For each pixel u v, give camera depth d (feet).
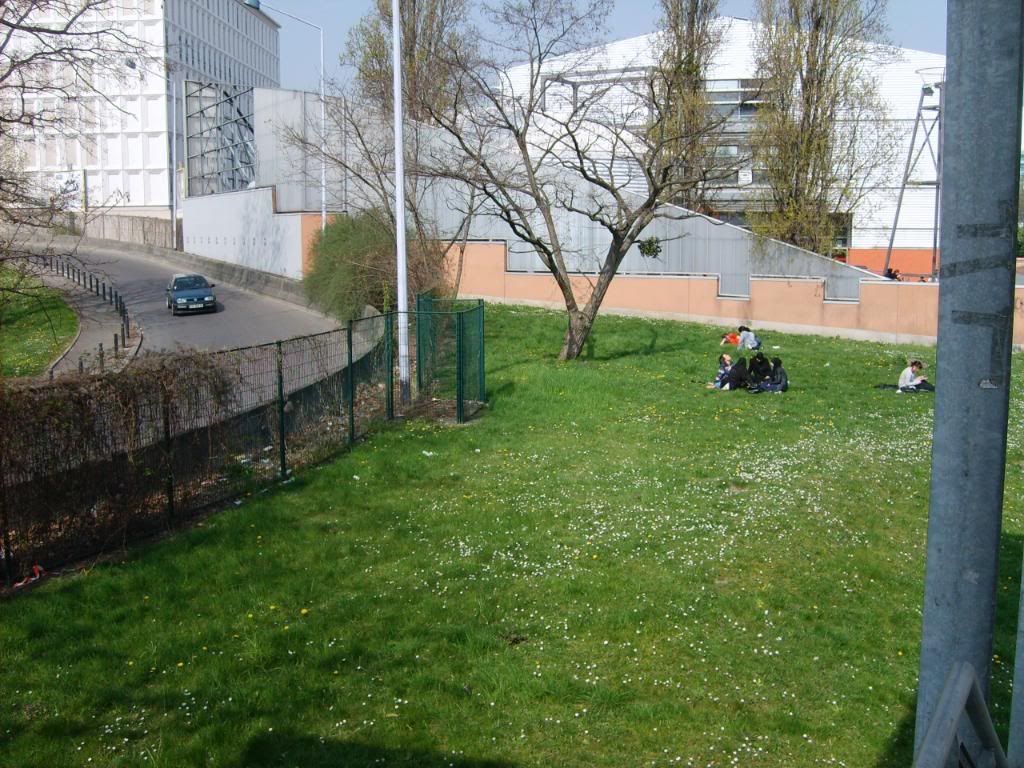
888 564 33.47
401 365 61.98
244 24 212.84
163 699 23.27
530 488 43.34
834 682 24.66
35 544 32.35
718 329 104.94
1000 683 25.35
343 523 38.04
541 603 29.55
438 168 102.22
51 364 96.48
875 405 64.64
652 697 23.70
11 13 60.54
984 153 12.53
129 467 35.58
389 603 29.60
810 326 104.47
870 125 152.76
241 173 187.21
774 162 124.77
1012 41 12.39
